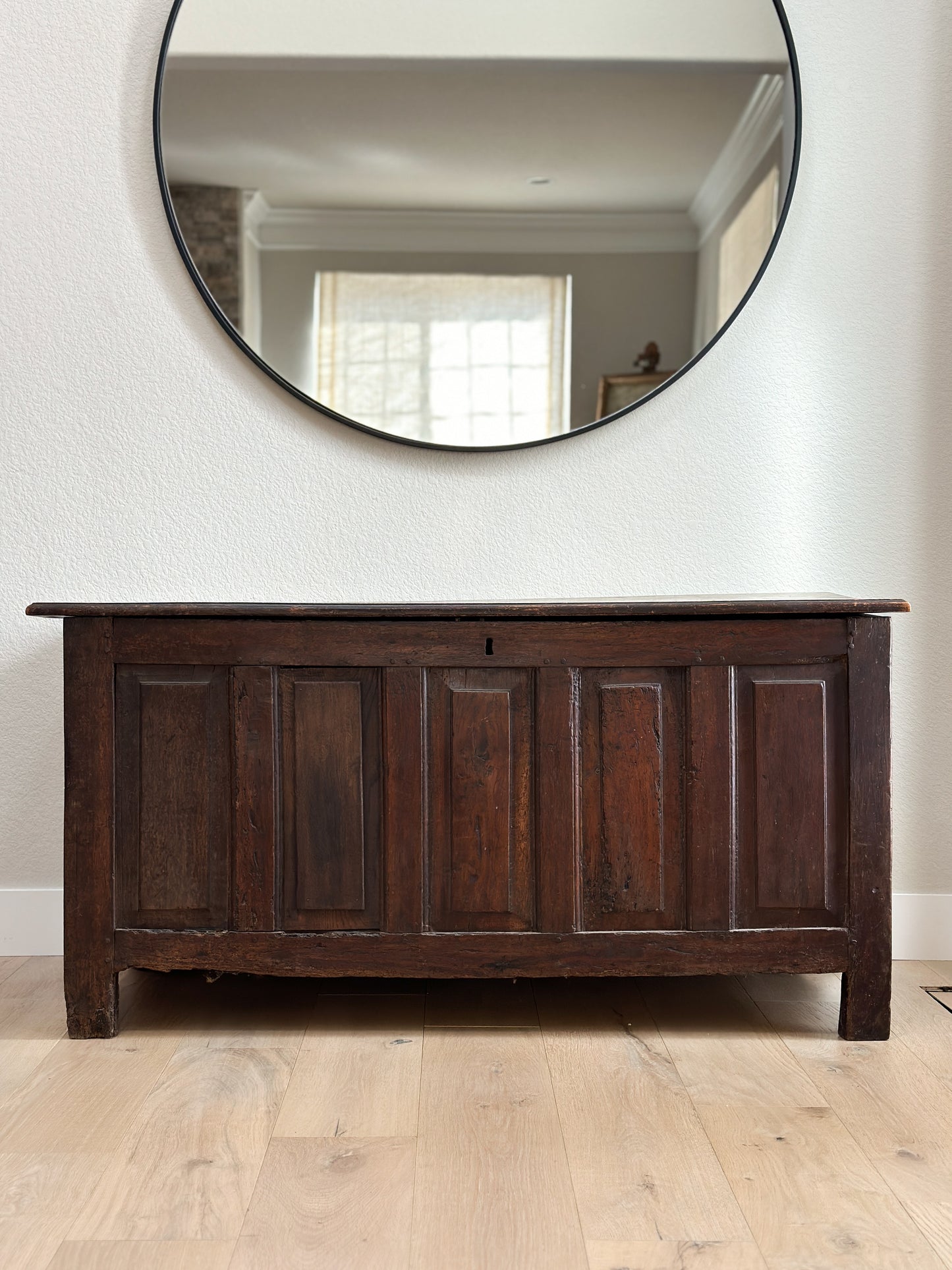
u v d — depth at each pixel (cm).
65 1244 103
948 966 184
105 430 186
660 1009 163
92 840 149
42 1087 135
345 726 149
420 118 183
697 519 188
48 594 187
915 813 188
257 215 183
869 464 188
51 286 184
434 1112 129
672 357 185
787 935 149
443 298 184
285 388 185
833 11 183
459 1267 100
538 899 149
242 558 188
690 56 183
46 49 182
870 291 186
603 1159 118
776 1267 100
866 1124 126
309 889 149
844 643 147
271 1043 149
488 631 147
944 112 184
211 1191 112
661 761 149
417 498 188
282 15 182
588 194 184
